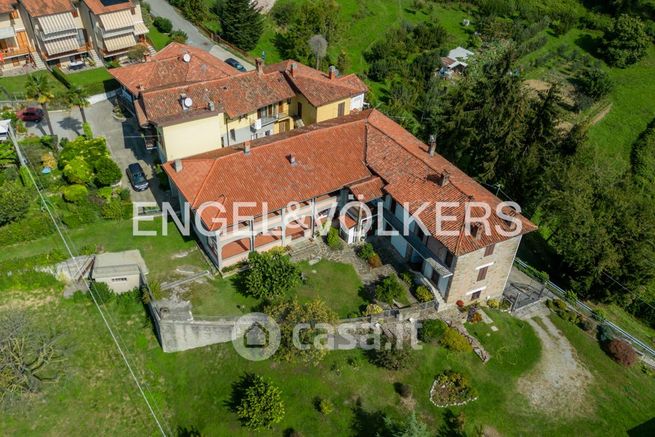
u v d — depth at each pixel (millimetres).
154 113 60469
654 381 51344
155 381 48031
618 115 102938
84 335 50750
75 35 77312
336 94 67688
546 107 67312
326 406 44719
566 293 58750
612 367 51812
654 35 118062
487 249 50344
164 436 44688
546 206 65188
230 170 53844
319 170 56219
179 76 68312
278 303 49094
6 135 64062
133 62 80375
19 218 56375
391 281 52188
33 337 49219
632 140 98625
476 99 71812
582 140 69688
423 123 86750
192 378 47938
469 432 44906
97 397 46969
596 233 58406
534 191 67125
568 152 70312
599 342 54094
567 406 47812
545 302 57062
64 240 56406
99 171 60375
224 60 86125
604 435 46344
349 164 57688
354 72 96312
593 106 102812
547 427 46219
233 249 55188
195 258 55531
